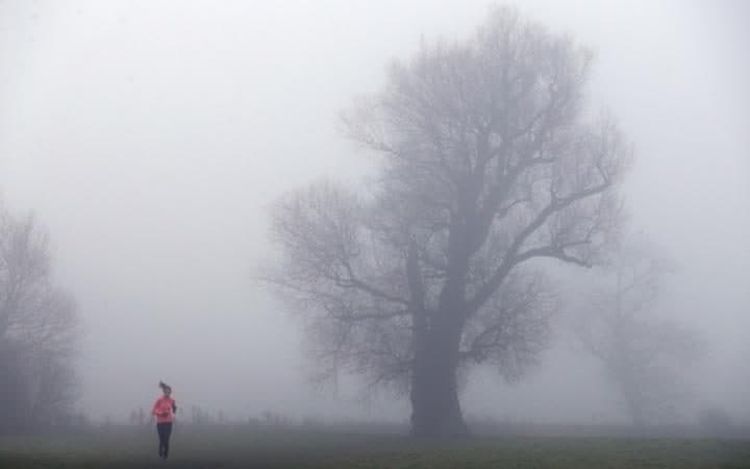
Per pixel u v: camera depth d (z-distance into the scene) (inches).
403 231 1371.8
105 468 780.6
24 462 821.2
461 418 1327.5
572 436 1268.5
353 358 1408.7
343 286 1392.7
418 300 1363.2
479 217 1389.0
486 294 1354.6
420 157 1413.6
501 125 1400.1
